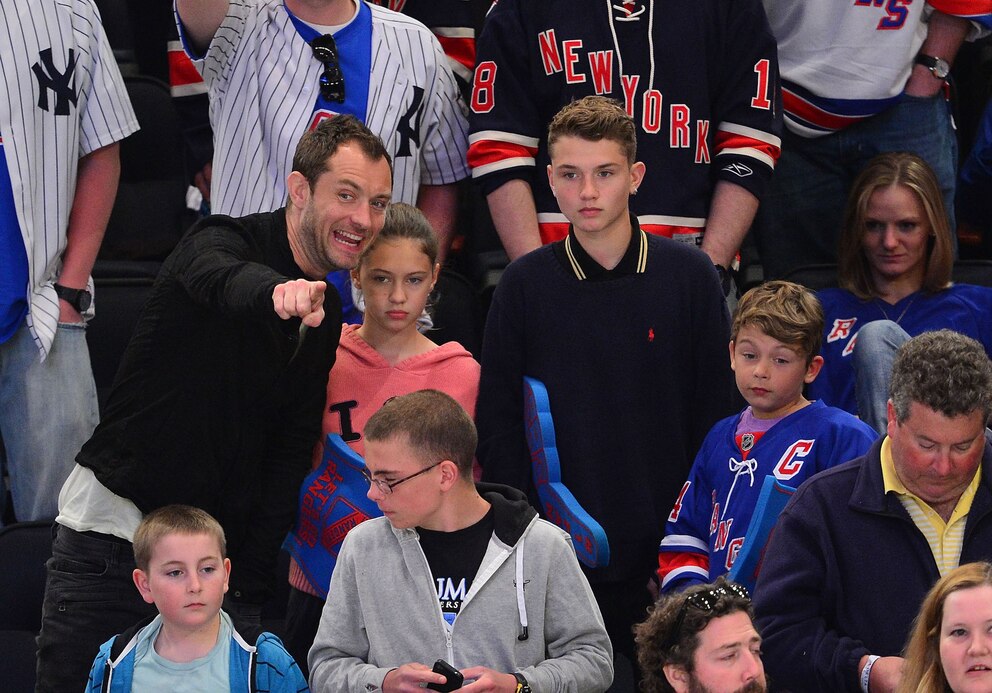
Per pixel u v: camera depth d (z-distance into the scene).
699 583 12.54
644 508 13.88
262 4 16.11
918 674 10.27
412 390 13.82
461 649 11.61
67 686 12.53
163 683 11.91
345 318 15.61
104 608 12.52
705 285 14.02
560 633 11.78
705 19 16.91
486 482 13.27
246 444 12.58
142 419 12.27
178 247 12.32
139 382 12.32
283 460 13.06
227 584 12.16
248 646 12.11
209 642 12.05
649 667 10.84
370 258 13.59
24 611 15.07
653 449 13.96
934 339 11.37
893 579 11.68
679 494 14.03
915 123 18.86
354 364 13.82
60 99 16.08
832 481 12.01
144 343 12.27
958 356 11.15
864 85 18.58
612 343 13.87
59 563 12.70
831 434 12.94
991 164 20.38
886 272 16.81
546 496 13.71
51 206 16.09
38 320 15.89
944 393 11.00
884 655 11.67
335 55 16.06
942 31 18.73
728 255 16.70
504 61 17.02
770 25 18.97
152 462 12.29
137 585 11.99
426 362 13.98
